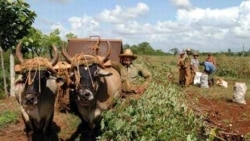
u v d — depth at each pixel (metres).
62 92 4.98
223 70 16.14
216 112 5.40
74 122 5.71
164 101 4.54
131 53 4.96
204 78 10.62
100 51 5.07
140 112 4.00
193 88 10.25
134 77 5.06
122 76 4.91
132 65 5.10
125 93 4.90
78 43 5.11
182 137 3.47
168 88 6.00
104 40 5.12
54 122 5.67
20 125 5.61
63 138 5.15
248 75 15.83
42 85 4.18
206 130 3.86
